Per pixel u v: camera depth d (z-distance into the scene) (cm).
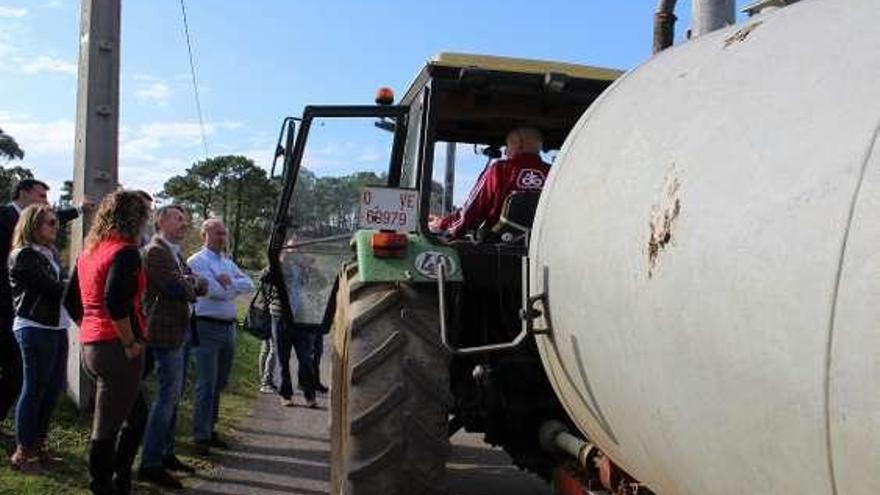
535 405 478
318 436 820
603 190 285
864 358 166
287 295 757
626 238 258
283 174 726
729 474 217
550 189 341
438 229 536
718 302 209
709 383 216
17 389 622
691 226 223
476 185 511
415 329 407
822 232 180
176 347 611
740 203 207
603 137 304
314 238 741
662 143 255
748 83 229
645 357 248
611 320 268
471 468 723
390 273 419
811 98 201
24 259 566
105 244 503
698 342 219
